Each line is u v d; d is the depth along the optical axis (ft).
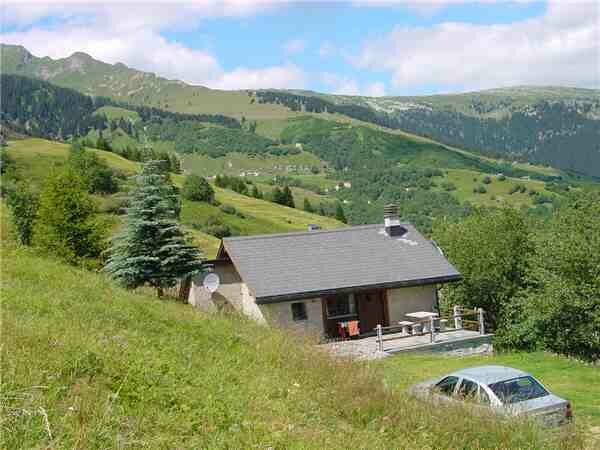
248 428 27.55
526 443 31.37
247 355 45.80
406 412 35.29
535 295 115.96
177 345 41.29
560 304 109.60
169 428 25.53
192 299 111.45
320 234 117.80
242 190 499.10
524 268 132.87
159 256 109.70
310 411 33.71
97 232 131.95
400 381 51.24
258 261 108.27
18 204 158.61
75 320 39.24
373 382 40.40
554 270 116.78
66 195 129.18
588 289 108.27
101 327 39.99
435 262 114.01
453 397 39.93
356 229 120.67
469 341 96.17
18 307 39.75
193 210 326.24
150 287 115.96
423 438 31.63
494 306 140.87
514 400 39.45
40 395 23.65
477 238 139.95
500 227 139.64
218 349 45.24
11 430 20.66
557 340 116.26
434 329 99.96
